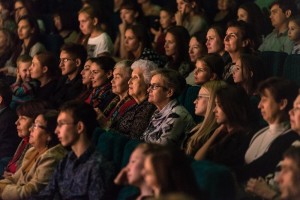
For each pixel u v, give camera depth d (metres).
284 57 7.04
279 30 8.41
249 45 7.52
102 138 5.85
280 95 5.38
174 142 6.39
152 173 4.46
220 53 7.97
